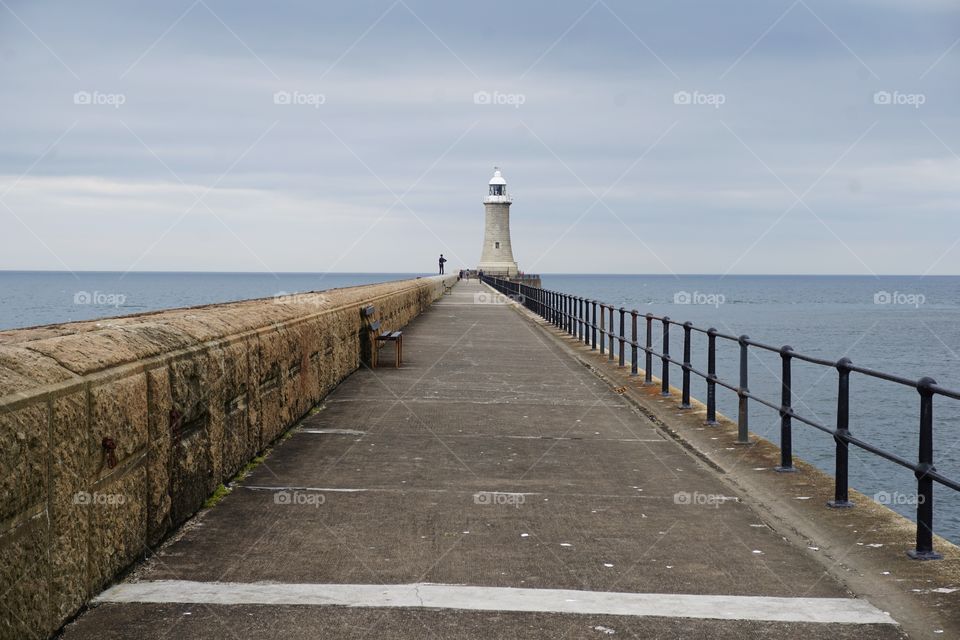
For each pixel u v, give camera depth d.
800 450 26.61
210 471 8.20
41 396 4.89
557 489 8.97
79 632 5.22
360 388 15.84
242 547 6.90
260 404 10.12
